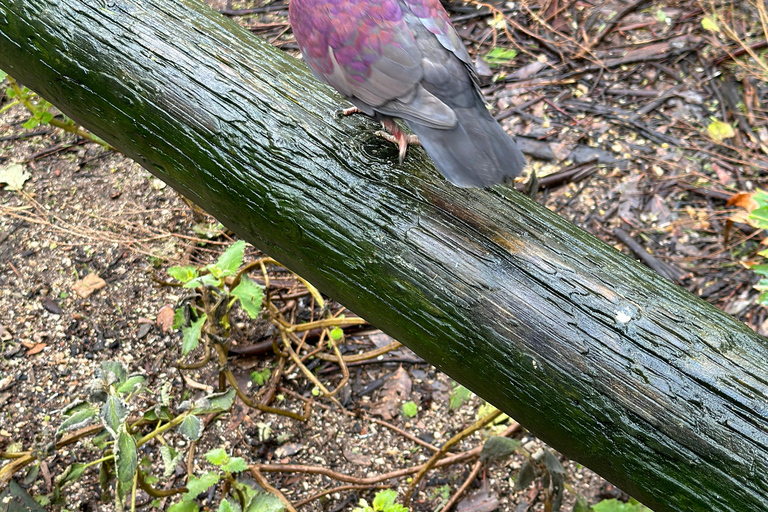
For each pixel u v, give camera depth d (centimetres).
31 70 93
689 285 117
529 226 77
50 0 89
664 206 125
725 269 118
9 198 130
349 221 80
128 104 88
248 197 84
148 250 123
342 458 106
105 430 94
